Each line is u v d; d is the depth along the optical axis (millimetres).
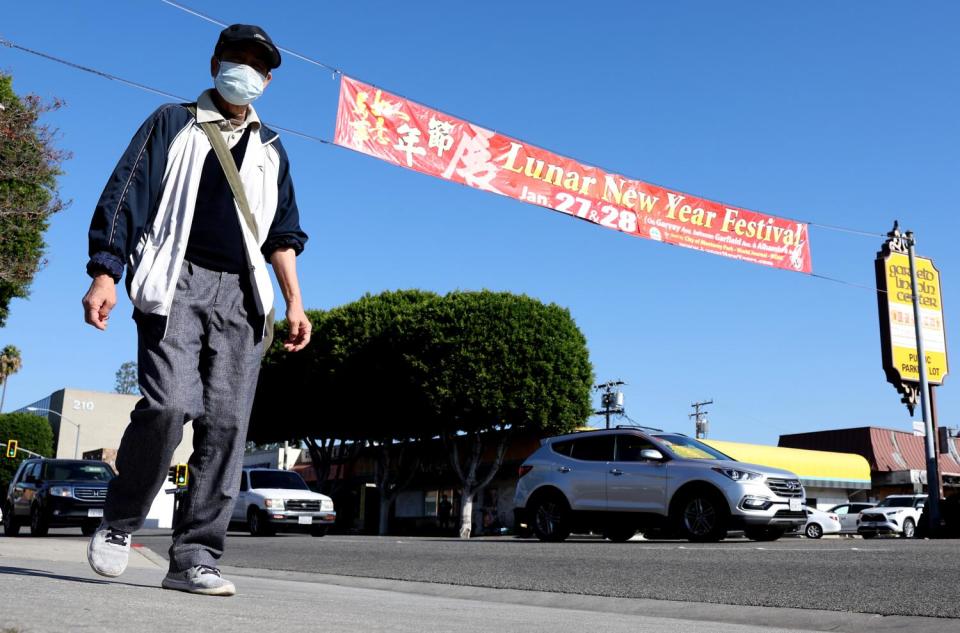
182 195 2848
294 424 33312
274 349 32562
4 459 61062
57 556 6938
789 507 11914
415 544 11844
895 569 6316
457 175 12492
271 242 3264
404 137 12016
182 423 2770
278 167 3207
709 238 15672
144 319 2781
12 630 1259
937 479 22125
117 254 2701
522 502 13375
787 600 5426
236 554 10797
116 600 1959
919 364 23234
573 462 13055
